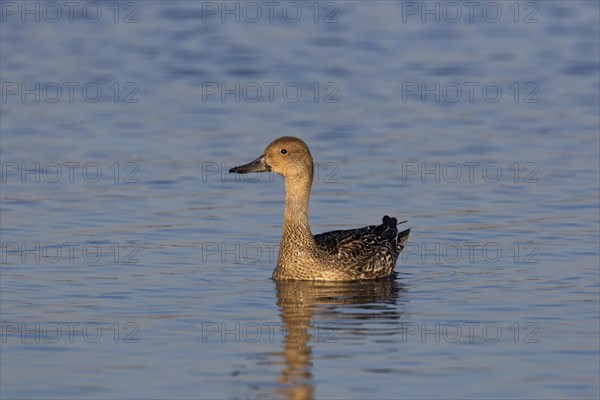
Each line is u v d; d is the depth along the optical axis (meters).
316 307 14.11
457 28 35.97
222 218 18.61
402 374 11.60
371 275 15.63
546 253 16.48
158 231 17.73
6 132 24.22
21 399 10.98
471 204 19.34
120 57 31.81
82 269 15.66
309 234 15.57
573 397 10.98
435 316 13.62
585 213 18.61
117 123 25.16
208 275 15.62
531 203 19.31
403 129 24.73
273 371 11.73
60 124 24.98
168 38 34.19
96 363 11.98
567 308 13.83
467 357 12.12
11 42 33.47
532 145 23.30
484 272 15.71
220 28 35.56
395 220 16.84
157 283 15.11
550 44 33.56
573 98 27.41
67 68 30.39
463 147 23.19
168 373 11.70
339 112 26.22
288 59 31.73
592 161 22.03
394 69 30.66
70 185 20.38
